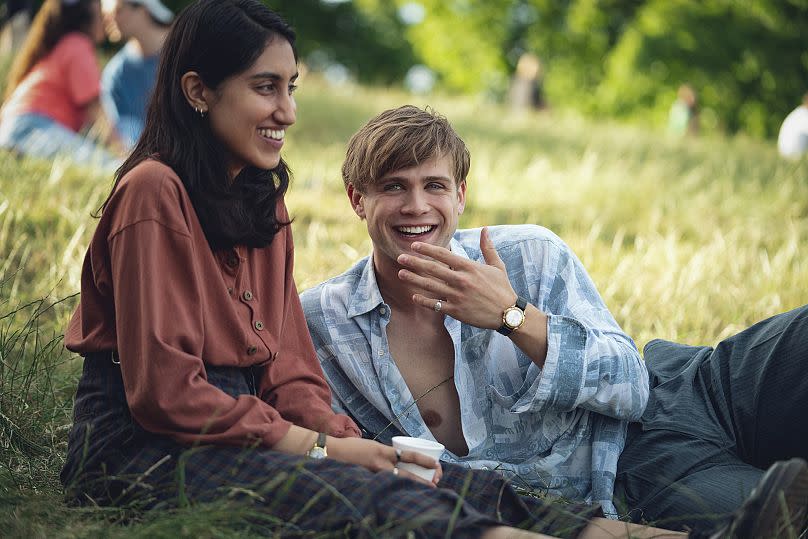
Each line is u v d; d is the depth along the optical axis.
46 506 2.50
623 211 7.34
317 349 3.08
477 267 2.75
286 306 2.86
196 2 2.59
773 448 2.88
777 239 6.50
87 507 2.47
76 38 6.47
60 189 5.36
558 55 26.19
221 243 2.61
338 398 3.09
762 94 24.14
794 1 23.56
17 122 6.26
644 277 5.14
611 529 2.51
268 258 2.79
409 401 3.00
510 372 2.98
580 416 2.96
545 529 2.51
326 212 6.51
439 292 2.75
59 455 3.05
